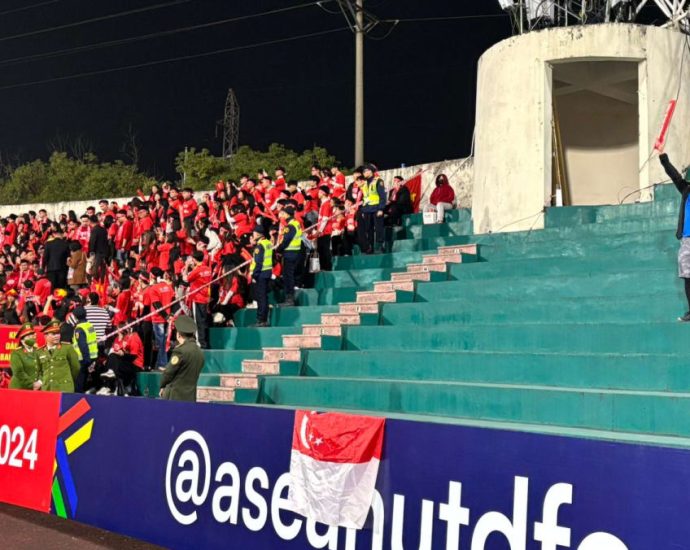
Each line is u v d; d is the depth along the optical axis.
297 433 5.49
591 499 3.95
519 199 13.80
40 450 7.88
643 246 11.05
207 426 6.23
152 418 6.74
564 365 8.70
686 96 13.74
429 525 4.64
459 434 4.56
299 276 14.50
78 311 12.65
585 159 16.30
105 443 7.16
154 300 13.52
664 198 12.64
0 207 30.09
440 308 11.16
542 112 13.74
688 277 8.72
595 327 9.05
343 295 13.36
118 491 6.96
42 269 20.00
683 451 3.64
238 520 5.87
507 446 4.32
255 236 14.49
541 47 13.80
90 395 7.39
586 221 13.06
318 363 11.18
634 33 13.50
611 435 6.94
